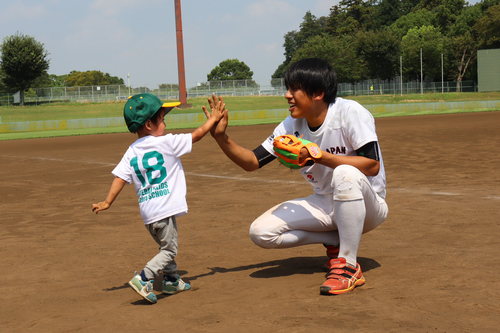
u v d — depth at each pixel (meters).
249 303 2.68
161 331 2.33
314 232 3.21
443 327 2.18
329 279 2.79
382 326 2.21
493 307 2.42
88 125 30.05
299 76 2.90
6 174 10.29
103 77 124.56
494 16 68.31
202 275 3.40
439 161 9.63
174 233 2.93
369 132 2.90
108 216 5.93
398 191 6.63
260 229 3.04
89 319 2.60
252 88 56.16
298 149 2.82
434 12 97.81
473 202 5.66
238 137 17.22
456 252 3.63
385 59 71.06
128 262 3.91
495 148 11.41
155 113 2.98
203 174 9.41
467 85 72.38
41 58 49.69
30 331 2.47
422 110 36.34
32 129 28.55
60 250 4.37
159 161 2.89
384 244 4.03
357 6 109.00
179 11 37.97
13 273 3.68
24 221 5.77
